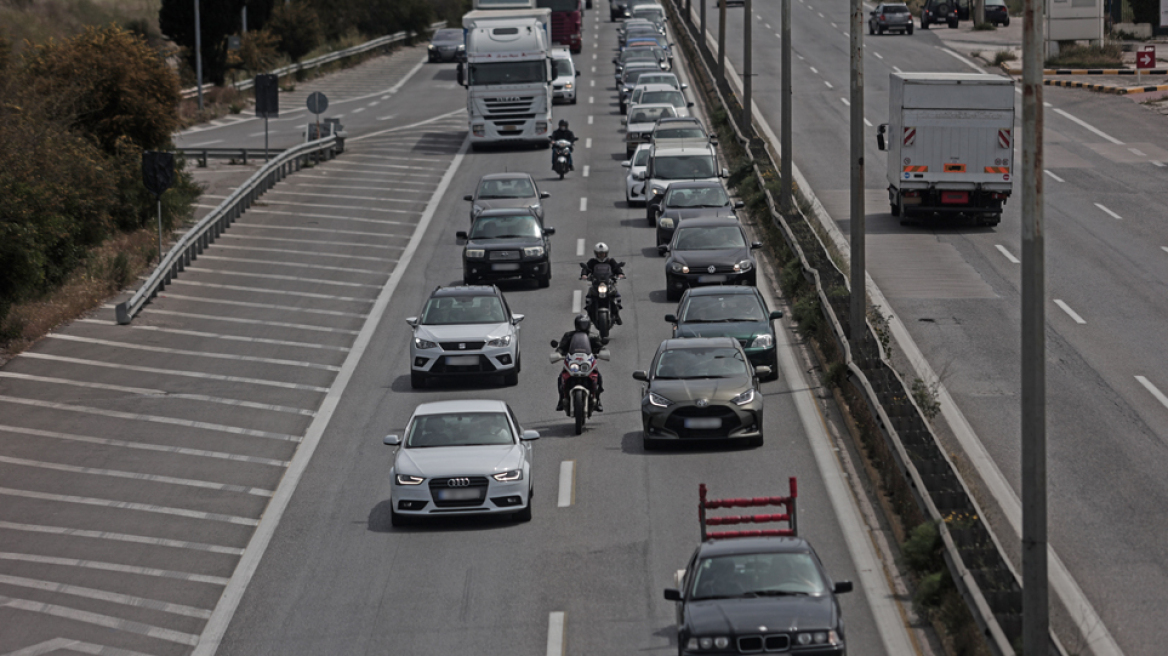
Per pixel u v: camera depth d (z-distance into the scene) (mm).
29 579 40250
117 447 53781
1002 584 31844
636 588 37000
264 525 44688
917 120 87312
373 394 60562
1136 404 52625
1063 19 173500
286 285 82062
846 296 64938
